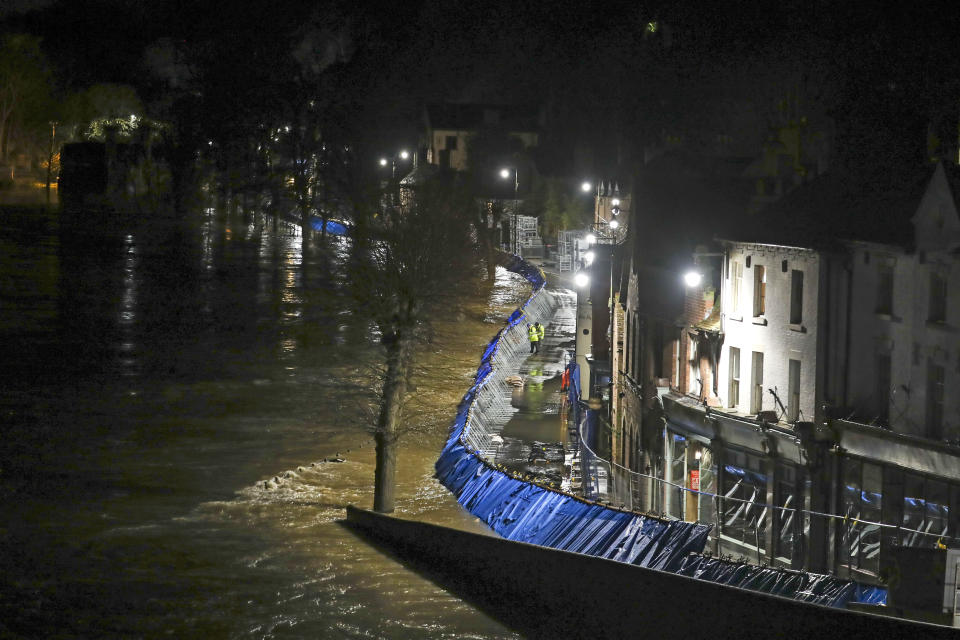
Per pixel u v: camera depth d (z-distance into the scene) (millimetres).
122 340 82125
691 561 30891
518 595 25906
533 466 51625
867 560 36688
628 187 94750
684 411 45438
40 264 120875
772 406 41531
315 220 158125
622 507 41344
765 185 47250
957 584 20062
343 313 91312
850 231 38094
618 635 21734
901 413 36062
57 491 44062
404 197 65062
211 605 28484
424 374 71500
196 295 104750
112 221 169250
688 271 46406
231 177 188250
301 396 65562
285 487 46906
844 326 38406
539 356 85875
